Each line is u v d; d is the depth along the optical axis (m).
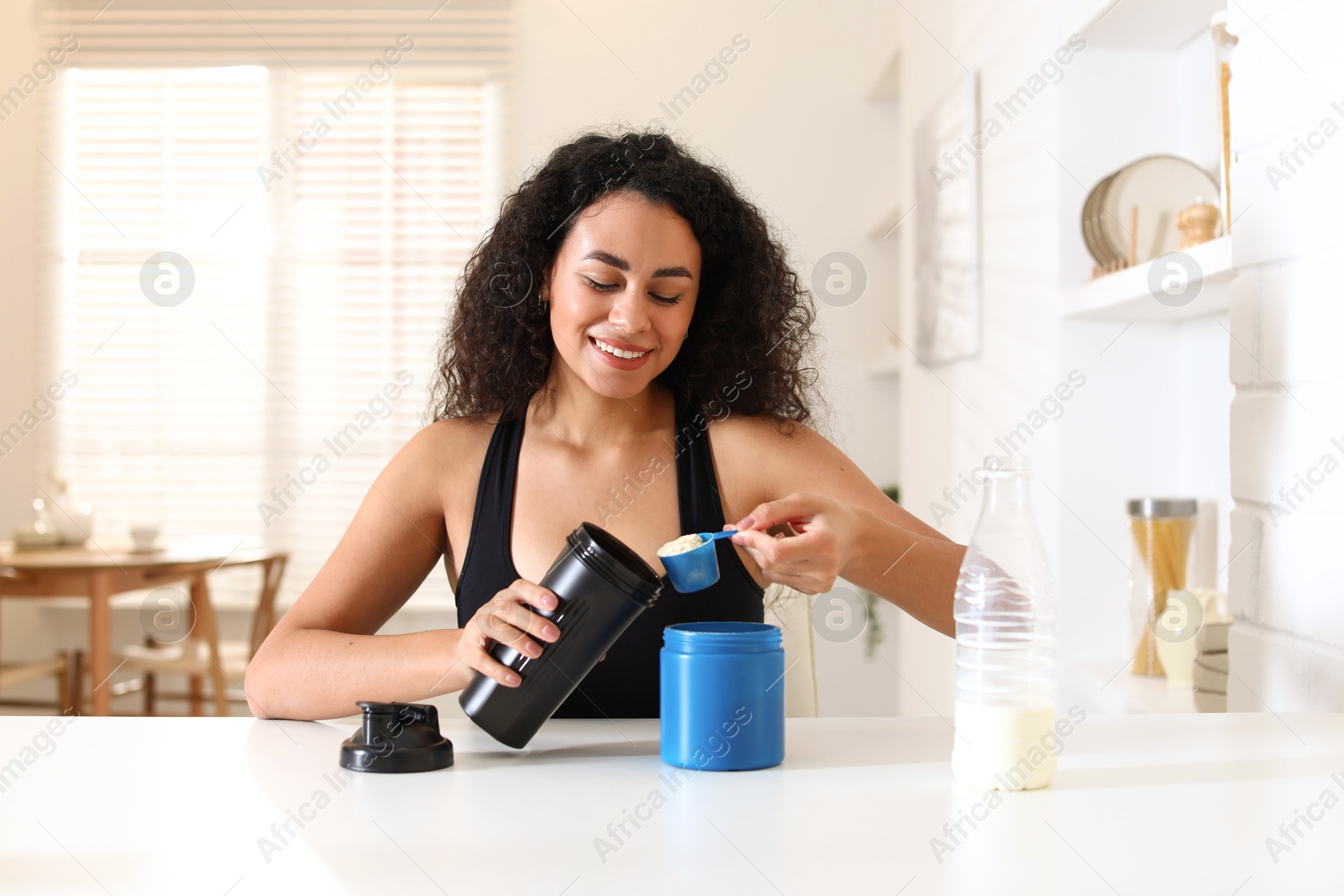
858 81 3.91
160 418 3.91
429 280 3.90
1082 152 1.82
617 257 1.13
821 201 3.92
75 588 3.22
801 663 1.49
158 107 3.93
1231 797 0.77
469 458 1.32
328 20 3.91
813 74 3.93
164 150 3.93
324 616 1.21
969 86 2.38
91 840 0.69
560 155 1.25
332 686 1.03
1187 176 1.67
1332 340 1.00
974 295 2.36
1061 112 1.82
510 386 1.31
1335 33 0.98
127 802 0.77
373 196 3.91
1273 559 1.11
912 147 3.13
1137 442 1.83
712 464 1.31
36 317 3.94
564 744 0.95
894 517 1.29
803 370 1.43
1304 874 0.62
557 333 1.20
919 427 3.06
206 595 3.45
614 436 1.31
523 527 1.27
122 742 0.96
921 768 0.86
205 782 0.82
